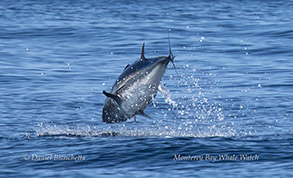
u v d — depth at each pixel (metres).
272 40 92.19
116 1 162.62
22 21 118.31
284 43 88.88
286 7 147.75
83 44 91.12
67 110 49.28
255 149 34.72
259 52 82.00
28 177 29.20
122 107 34.66
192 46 87.88
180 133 40.62
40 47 88.06
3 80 63.12
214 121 45.06
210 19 121.62
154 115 47.41
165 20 119.50
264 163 31.52
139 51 84.62
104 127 43.19
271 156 33.00
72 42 93.12
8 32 102.62
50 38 96.94
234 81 62.38
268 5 153.38
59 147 35.94
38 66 72.50
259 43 89.50
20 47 87.69
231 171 30.00
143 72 33.47
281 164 31.27
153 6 149.50
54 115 47.28
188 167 30.84
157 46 88.31
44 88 59.31
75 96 55.38
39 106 50.59
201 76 65.31
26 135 39.97
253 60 75.94
